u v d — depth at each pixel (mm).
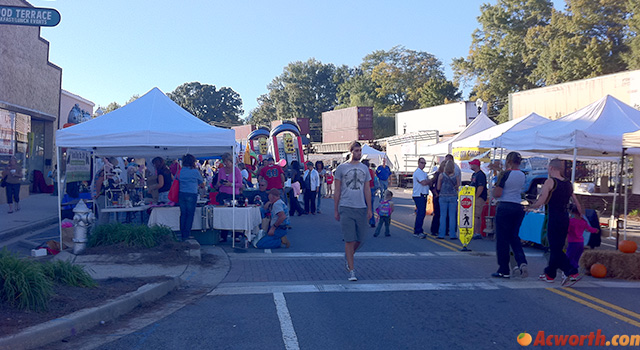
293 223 15062
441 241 11727
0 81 18312
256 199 11523
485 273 8258
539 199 7348
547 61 39000
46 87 22531
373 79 74625
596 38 36375
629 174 17219
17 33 19594
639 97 20406
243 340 5047
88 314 5352
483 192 12250
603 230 13320
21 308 5242
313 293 6871
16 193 15711
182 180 10094
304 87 88438
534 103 25203
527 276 7797
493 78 47000
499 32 47969
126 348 4801
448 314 5918
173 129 9680
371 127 45594
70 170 11500
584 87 22734
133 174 15227
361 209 7520
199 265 8430
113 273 7504
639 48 31828
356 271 8359
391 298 6617
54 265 6352
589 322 5629
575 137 10727
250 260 9281
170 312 5992
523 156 16750
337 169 7582
